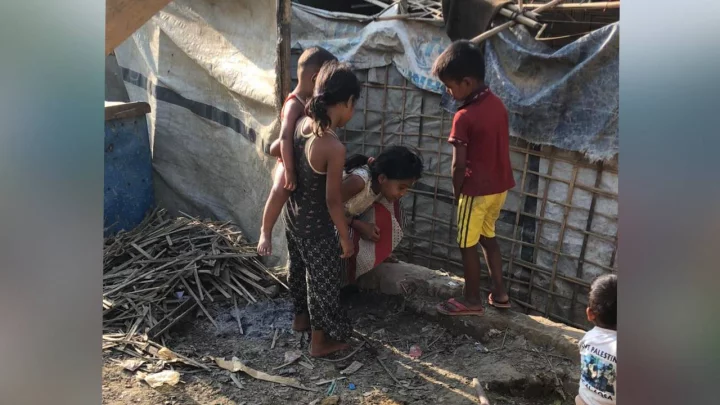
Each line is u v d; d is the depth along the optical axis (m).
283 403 2.84
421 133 4.77
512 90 4.09
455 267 4.78
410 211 4.94
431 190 4.80
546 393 3.10
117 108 4.66
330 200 2.84
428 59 4.54
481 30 4.21
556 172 4.06
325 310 3.13
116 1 1.76
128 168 4.82
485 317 3.54
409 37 4.61
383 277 4.01
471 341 3.46
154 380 2.91
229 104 4.47
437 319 3.66
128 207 4.83
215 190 4.80
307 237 3.03
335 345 3.31
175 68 4.88
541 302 4.28
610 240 3.85
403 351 3.38
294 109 3.04
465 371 3.16
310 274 3.10
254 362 3.21
